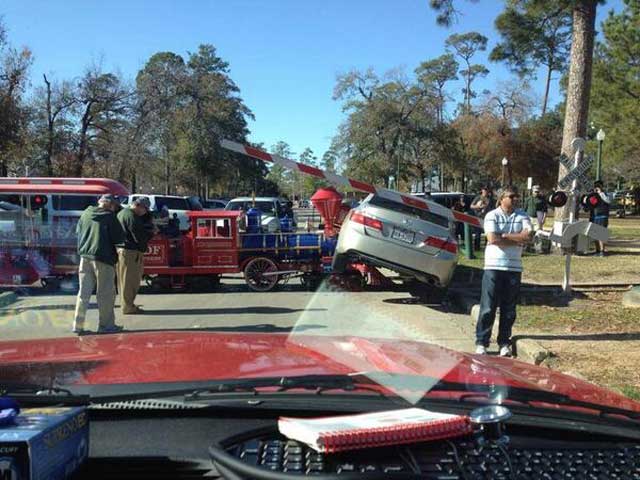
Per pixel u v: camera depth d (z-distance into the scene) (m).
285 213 24.28
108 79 39.34
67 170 38.25
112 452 1.65
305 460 1.51
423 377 2.28
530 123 51.94
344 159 48.72
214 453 1.51
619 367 6.29
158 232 12.16
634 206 49.97
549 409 2.04
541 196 20.61
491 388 2.22
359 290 10.54
